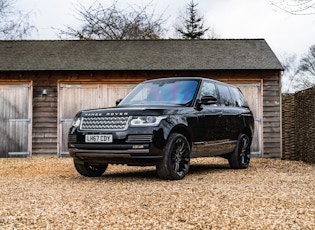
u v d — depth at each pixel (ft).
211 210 14.05
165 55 47.80
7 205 15.35
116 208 14.51
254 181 21.48
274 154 44.39
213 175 24.41
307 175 24.63
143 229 11.78
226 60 45.83
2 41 53.21
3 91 45.32
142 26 94.84
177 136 22.13
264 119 44.62
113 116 21.65
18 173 28.17
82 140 22.07
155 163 21.45
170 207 14.56
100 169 24.82
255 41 52.06
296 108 43.09
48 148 45.06
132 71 44.50
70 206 14.98
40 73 45.27
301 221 12.44
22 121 45.19
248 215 13.30
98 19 90.58
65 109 45.19
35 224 12.46
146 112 21.43
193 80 25.84
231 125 27.43
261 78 44.83
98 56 47.80
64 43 52.60
